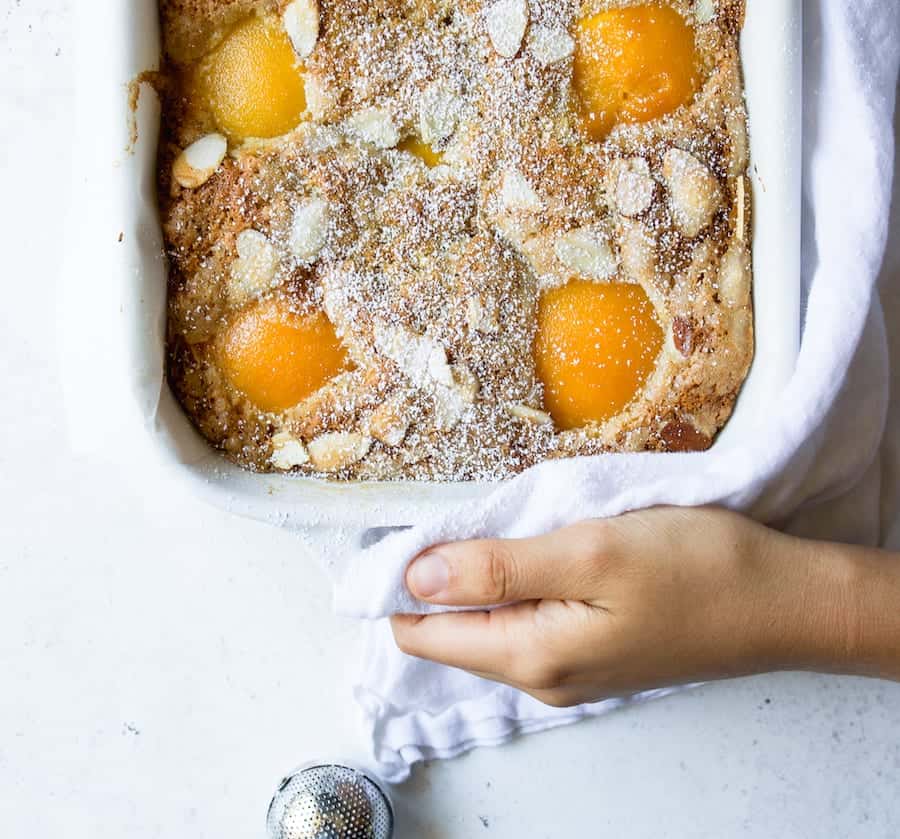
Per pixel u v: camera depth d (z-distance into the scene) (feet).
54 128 1.73
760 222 1.51
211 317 1.49
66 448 1.74
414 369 1.50
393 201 1.51
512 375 1.51
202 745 1.76
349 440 1.51
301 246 1.49
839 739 1.76
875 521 1.65
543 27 1.51
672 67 1.52
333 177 1.49
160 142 1.48
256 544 1.75
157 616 1.75
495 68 1.51
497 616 1.49
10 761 1.75
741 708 1.76
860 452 1.57
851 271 1.46
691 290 1.53
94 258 1.45
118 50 1.40
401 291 1.50
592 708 1.74
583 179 1.51
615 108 1.53
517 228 1.51
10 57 1.72
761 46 1.49
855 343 1.44
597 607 1.45
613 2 1.52
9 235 1.73
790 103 1.48
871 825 1.76
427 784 1.76
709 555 1.44
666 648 1.47
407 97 1.51
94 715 1.76
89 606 1.75
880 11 1.51
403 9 1.51
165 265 1.48
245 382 1.51
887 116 1.50
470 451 1.52
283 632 1.75
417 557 1.46
